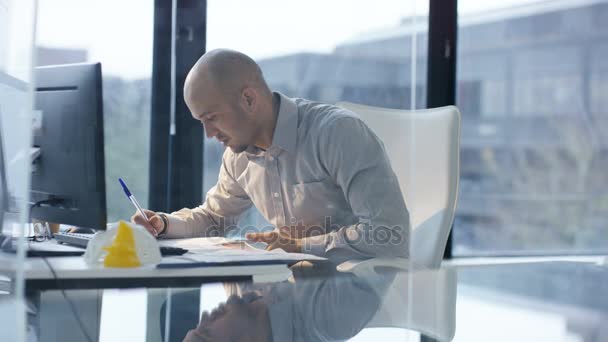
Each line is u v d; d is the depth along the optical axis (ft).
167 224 5.50
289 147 5.80
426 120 6.07
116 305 2.29
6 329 1.90
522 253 15.37
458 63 12.44
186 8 11.03
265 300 2.38
